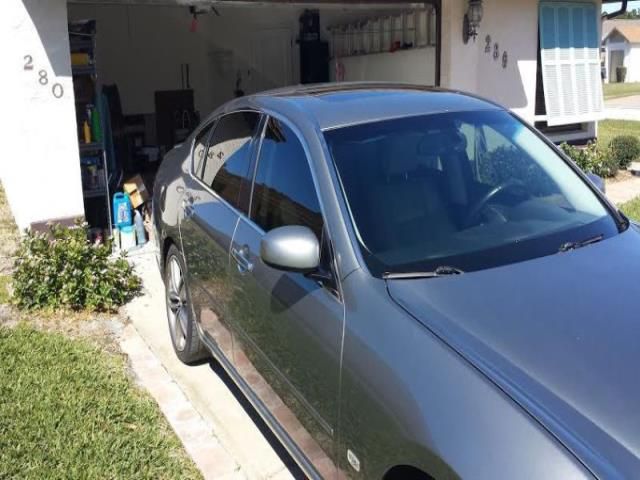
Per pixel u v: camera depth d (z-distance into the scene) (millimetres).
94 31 6500
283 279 2770
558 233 2793
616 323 2154
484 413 1843
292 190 2949
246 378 3301
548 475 1666
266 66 12383
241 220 3291
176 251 4258
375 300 2318
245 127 3588
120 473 3139
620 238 2848
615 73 59281
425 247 2605
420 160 2938
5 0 5672
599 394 1858
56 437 3402
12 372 4074
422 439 1915
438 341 2082
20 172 6023
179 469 3211
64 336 4680
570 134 11109
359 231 2584
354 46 11227
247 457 3340
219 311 3525
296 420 2748
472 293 2311
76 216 6254
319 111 3098
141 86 12375
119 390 3896
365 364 2213
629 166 10445
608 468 1647
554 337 2078
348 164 2811
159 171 5117
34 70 5852
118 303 5281
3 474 3111
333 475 2477
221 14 11914
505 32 9703
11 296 5234
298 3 8219
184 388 4023
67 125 6074
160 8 12180
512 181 3084
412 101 3297
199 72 12906
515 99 10070
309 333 2545
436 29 8984
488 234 2734
